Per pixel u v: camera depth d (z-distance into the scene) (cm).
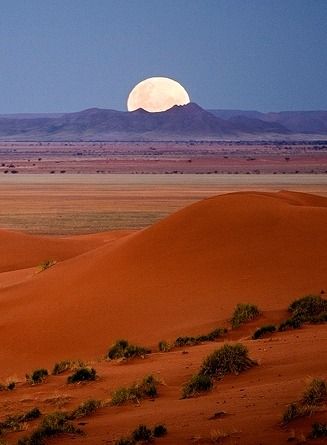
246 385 3083
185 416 2614
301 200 8812
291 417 2273
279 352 3625
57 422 2706
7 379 4291
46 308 6012
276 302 5241
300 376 3022
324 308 4825
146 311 5497
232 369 3309
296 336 4150
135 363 4150
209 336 4612
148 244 6725
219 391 3052
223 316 5081
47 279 7025
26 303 6388
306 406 2342
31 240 12131
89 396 3384
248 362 3366
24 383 4028
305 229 6512
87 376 3766
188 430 2397
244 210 6944
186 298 5616
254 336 4438
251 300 5362
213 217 6888
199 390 3089
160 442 2320
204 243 6519
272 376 3131
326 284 5509
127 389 3170
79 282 6456
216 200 7269
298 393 2625
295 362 3328
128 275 6281
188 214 7044
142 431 2375
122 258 6631
